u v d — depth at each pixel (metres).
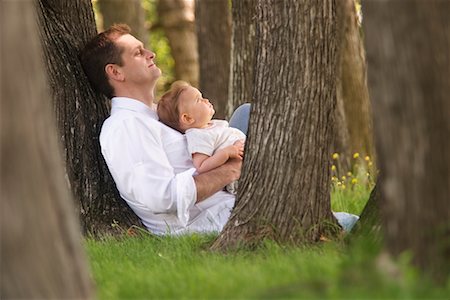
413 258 9.38
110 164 15.28
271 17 13.39
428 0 9.11
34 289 8.14
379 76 9.27
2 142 8.09
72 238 8.55
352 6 26.28
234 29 22.02
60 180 8.58
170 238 14.48
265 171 13.39
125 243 14.44
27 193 8.16
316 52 13.27
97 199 15.93
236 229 13.35
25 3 8.32
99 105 16.34
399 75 9.15
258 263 11.65
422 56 9.11
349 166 25.48
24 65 8.25
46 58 16.08
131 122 15.26
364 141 25.92
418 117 9.16
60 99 16.05
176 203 14.99
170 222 15.53
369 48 9.35
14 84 8.15
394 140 9.27
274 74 13.39
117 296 10.15
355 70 26.06
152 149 15.20
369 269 9.11
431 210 9.29
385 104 9.26
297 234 13.21
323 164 13.43
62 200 8.50
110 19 32.41
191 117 15.41
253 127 13.57
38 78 8.40
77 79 16.22
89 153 16.06
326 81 13.37
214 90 27.59
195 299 9.58
